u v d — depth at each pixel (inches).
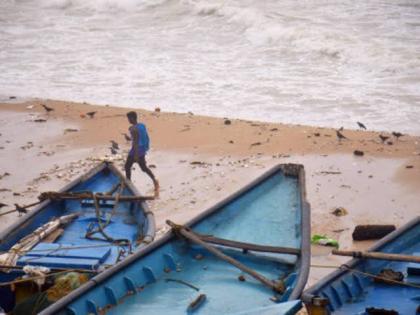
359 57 1964.8
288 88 1774.1
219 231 881.5
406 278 780.6
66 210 1013.8
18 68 2037.4
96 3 2736.2
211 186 1221.1
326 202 1154.0
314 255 980.6
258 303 725.3
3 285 749.9
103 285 722.8
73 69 2014.0
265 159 1334.9
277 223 880.9
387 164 1294.3
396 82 1782.7
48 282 770.8
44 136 1496.1
